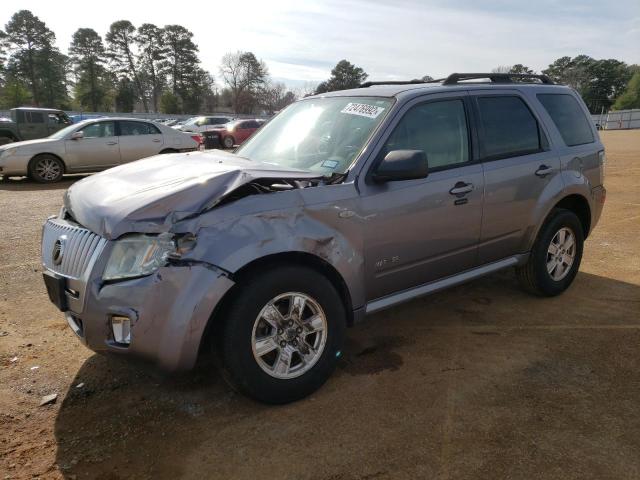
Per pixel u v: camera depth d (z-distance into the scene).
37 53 82.12
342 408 3.03
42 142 12.80
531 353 3.70
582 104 5.04
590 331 4.05
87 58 84.00
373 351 3.75
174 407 3.06
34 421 2.92
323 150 3.62
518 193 4.16
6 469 2.52
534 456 2.59
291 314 2.99
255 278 2.83
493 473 2.48
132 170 3.42
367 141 3.41
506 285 5.12
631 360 3.58
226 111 99.38
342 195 3.15
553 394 3.16
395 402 3.09
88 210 2.91
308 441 2.73
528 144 4.35
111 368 3.52
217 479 2.46
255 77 95.25
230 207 2.78
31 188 11.97
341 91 4.22
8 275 5.38
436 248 3.70
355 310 3.32
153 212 2.66
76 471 2.52
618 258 6.04
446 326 4.18
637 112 64.94
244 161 3.58
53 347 3.81
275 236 2.84
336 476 2.47
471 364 3.54
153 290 2.58
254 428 2.85
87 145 13.16
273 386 2.94
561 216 4.57
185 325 2.62
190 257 2.62
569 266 4.80
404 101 3.60
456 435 2.77
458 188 3.72
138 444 2.73
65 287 2.89
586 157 4.79
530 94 4.50
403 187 3.43
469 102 4.00
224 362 2.82
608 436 2.75
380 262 3.40
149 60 89.25
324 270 3.21
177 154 4.00
